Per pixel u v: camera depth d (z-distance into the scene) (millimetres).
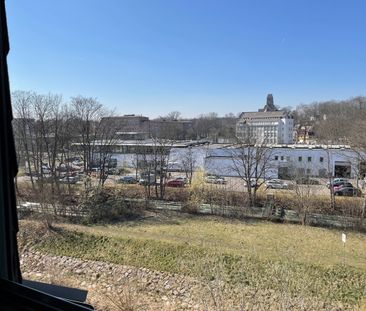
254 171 32750
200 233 22047
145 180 32281
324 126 35875
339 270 16219
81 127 35438
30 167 25391
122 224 23719
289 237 21562
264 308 14000
